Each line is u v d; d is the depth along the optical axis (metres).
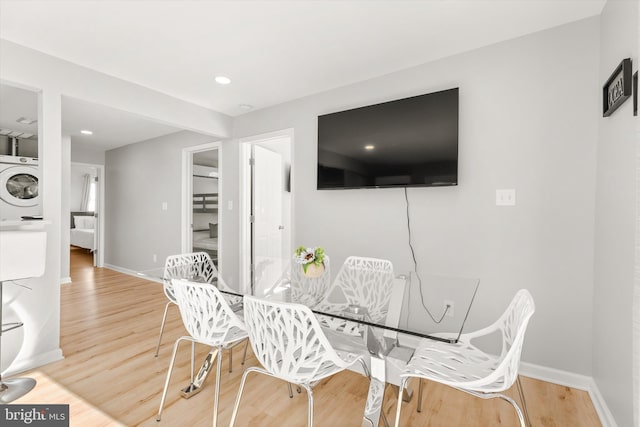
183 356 2.43
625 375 1.46
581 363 1.99
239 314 2.00
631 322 1.40
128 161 5.59
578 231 1.99
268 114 3.61
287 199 5.03
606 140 1.76
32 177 3.73
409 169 2.54
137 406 1.82
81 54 2.41
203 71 2.71
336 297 1.77
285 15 1.96
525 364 2.16
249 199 4.04
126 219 5.64
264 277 2.17
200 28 2.09
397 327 1.35
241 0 1.81
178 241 4.75
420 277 2.06
